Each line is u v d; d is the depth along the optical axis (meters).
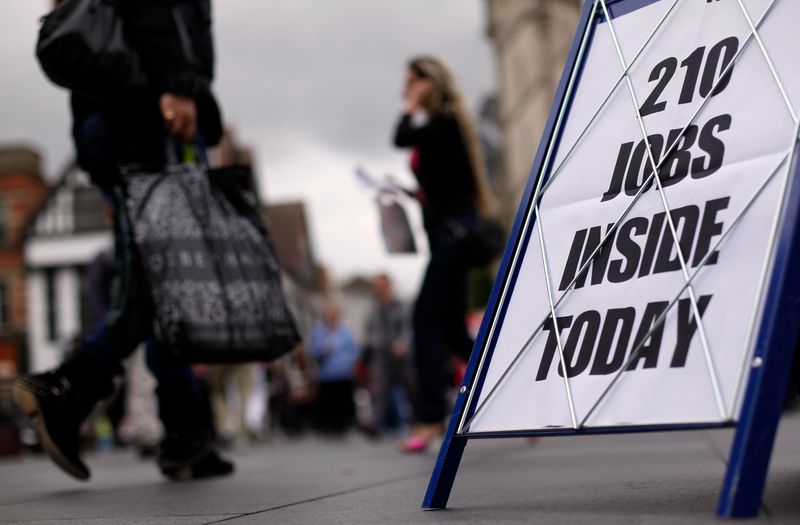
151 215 2.68
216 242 2.73
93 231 28.78
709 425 1.34
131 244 2.75
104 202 3.19
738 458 1.29
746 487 1.29
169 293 2.61
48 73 2.66
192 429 3.06
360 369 11.95
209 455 3.14
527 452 3.89
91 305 5.91
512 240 1.77
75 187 29.00
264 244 2.83
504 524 1.46
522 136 34.12
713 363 1.39
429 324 4.47
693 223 1.52
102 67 2.65
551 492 1.97
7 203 29.72
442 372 4.50
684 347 1.44
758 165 1.48
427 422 4.54
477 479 2.47
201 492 2.49
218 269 2.70
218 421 9.17
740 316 1.39
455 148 4.40
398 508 1.80
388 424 10.88
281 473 3.23
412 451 4.53
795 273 1.34
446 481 1.72
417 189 4.53
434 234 4.43
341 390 10.51
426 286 4.45
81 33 2.60
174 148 2.95
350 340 10.62
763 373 1.31
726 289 1.43
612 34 1.80
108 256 5.88
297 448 7.44
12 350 28.77
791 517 1.33
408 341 9.79
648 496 1.77
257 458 5.17
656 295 1.52
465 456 3.90
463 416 1.70
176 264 2.65
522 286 1.73
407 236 4.68
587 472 2.50
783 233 1.37
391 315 9.80
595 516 1.50
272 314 2.76
